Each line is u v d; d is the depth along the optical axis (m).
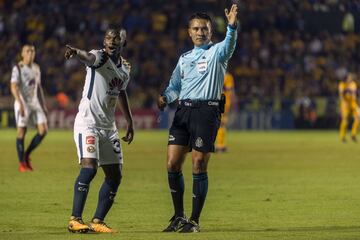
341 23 164.38
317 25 163.62
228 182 52.84
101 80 32.28
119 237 30.67
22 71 59.06
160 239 30.14
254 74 150.00
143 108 141.00
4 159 70.56
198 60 32.50
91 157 32.06
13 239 30.09
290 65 153.38
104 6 155.50
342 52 158.38
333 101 145.00
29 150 59.88
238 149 87.12
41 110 59.72
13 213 37.94
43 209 39.34
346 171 61.41
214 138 32.56
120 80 32.66
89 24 151.50
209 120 32.31
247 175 57.69
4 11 151.75
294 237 30.75
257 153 81.19
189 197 44.31
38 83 59.56
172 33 153.00
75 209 31.83
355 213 38.34
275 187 49.84
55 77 142.25
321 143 100.31
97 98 32.34
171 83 33.47
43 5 153.62
